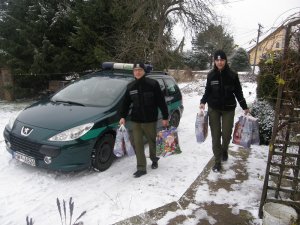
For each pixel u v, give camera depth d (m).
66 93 5.62
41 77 11.91
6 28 11.84
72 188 4.22
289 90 3.28
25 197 3.96
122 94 5.29
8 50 11.50
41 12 11.53
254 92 16.59
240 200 4.02
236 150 5.82
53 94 5.81
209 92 4.74
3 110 9.48
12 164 4.87
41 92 12.85
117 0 12.29
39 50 11.48
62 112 4.80
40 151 4.27
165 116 4.68
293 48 3.19
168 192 4.18
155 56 13.25
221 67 4.43
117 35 12.66
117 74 6.04
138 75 4.40
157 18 14.08
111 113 4.91
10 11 12.30
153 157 4.89
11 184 4.26
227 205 3.90
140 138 4.62
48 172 4.63
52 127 4.44
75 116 4.65
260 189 4.32
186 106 11.59
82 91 5.55
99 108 4.94
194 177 4.68
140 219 3.54
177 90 7.20
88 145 4.43
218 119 4.71
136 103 4.50
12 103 11.07
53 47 11.34
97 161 4.66
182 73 24.30
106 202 3.89
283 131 3.86
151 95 4.49
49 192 4.10
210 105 4.70
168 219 3.56
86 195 4.05
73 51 12.02
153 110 4.59
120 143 4.52
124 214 3.63
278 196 3.79
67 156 4.25
